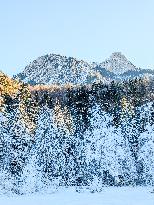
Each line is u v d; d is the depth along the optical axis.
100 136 74.81
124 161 71.69
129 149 73.19
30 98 110.50
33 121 100.81
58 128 78.50
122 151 72.75
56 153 73.50
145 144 71.62
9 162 69.25
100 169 71.56
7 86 105.25
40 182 63.00
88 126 77.94
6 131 74.00
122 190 56.19
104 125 76.31
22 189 59.59
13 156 69.94
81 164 72.62
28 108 105.62
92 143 74.31
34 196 52.47
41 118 78.62
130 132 75.06
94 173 71.56
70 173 71.94
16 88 111.50
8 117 76.00
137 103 118.12
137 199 45.12
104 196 49.06
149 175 69.19
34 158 70.06
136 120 77.50
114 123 81.31
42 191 60.31
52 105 107.94
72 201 45.31
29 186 60.50
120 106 91.31
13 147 71.44
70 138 76.00
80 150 74.06
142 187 61.19
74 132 79.44
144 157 70.69
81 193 53.91
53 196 51.53
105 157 72.31
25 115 90.50
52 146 74.00
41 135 75.50
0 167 68.69
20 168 67.06
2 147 71.38
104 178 70.81
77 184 71.00
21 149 71.50
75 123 83.19
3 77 106.44
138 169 70.88
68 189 61.28
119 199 45.66
